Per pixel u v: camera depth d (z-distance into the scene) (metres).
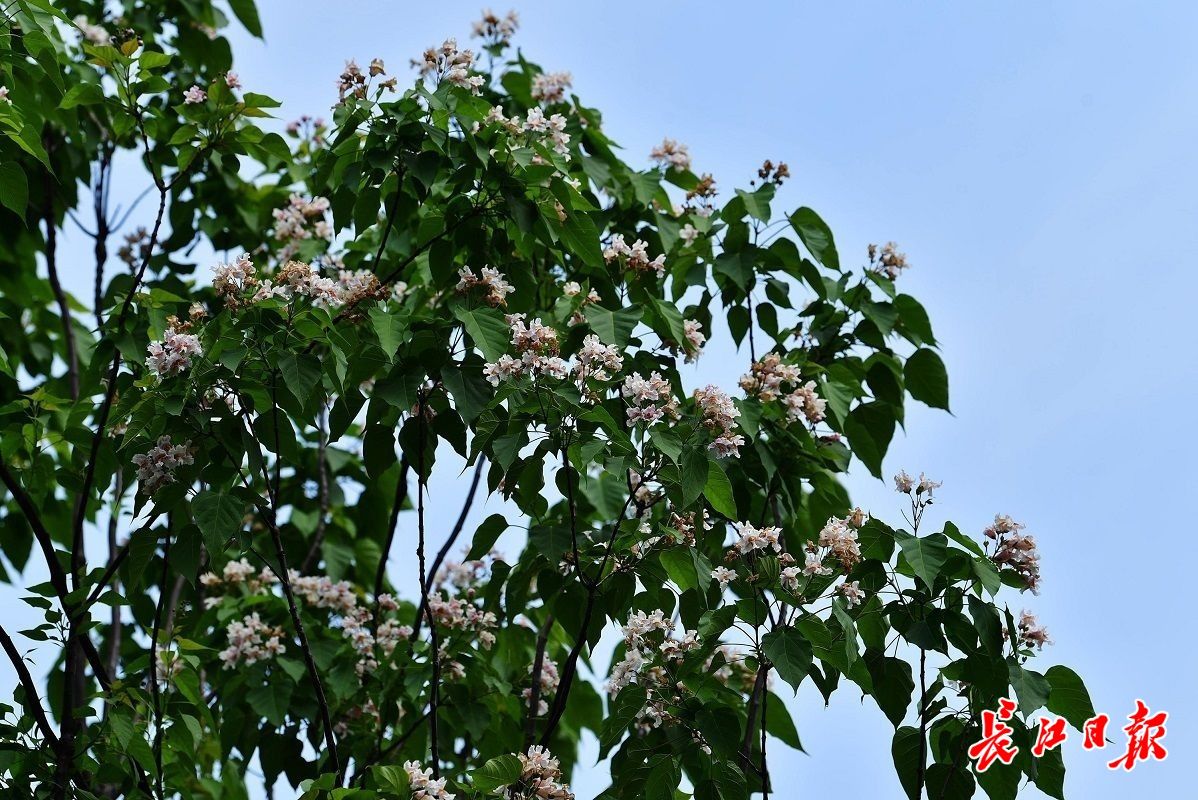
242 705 6.54
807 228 6.72
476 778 4.90
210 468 5.07
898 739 5.10
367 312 5.52
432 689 5.51
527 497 5.23
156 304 5.62
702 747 5.12
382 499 8.35
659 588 5.30
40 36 5.91
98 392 6.30
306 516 7.88
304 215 7.34
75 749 5.29
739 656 5.59
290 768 6.47
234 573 6.98
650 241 7.08
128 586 5.08
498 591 5.96
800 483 6.38
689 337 5.98
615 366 4.97
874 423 6.61
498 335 5.21
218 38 8.42
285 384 5.11
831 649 4.94
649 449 5.09
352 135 5.83
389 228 5.81
